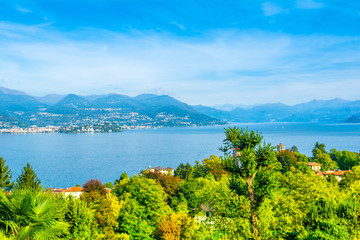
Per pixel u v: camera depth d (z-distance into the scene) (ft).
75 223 93.20
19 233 47.01
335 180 273.54
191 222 120.26
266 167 95.81
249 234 90.48
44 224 49.42
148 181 226.38
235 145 97.60
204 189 168.35
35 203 50.14
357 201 106.93
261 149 93.45
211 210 133.80
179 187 270.05
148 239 144.46
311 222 99.86
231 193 107.14
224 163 97.04
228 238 95.40
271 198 100.42
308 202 130.21
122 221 152.76
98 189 276.41
